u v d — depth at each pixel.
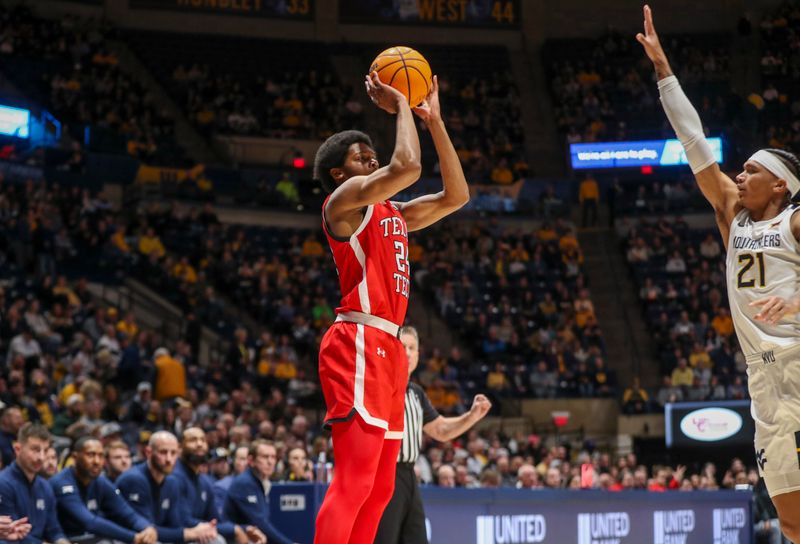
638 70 28.34
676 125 3.96
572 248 23.58
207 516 7.29
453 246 22.95
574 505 6.93
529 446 15.73
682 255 23.38
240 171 23.73
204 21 27.22
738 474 10.54
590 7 29.58
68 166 21.22
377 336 3.42
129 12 26.55
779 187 3.67
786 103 26.88
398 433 3.54
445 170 3.79
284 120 25.75
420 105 3.69
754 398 3.69
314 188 23.47
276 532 6.98
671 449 13.14
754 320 3.64
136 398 12.71
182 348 16.30
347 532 3.23
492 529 6.24
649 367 21.30
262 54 27.30
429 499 5.85
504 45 29.41
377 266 3.47
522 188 25.25
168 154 23.28
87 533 6.66
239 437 10.68
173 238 20.92
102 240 19.27
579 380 19.53
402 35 28.73
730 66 28.20
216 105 25.52
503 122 27.27
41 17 25.17
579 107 27.61
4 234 17.55
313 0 28.20
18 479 6.33
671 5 29.31
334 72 27.64
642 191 25.12
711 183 3.92
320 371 3.47
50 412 12.24
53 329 15.39
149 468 6.93
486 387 19.20
